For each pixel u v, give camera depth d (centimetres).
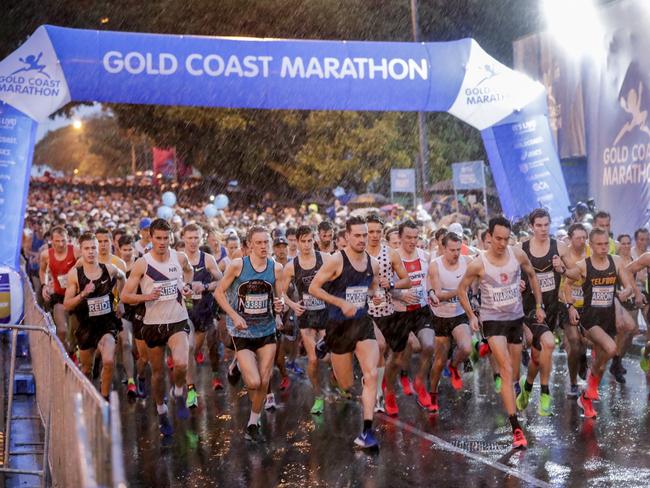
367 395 700
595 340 795
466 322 863
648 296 956
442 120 2994
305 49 1320
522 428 759
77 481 434
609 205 1645
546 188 1434
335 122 3048
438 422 798
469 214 2278
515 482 596
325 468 651
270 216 2798
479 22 3066
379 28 3155
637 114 1559
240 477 636
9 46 3472
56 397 588
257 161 3416
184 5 3278
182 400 796
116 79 1243
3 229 1192
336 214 2377
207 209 2461
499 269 723
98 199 4278
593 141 1719
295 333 1016
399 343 831
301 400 925
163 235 758
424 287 870
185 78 1268
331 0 3128
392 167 3073
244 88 1294
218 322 1079
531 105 1425
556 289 811
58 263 1018
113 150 7000
